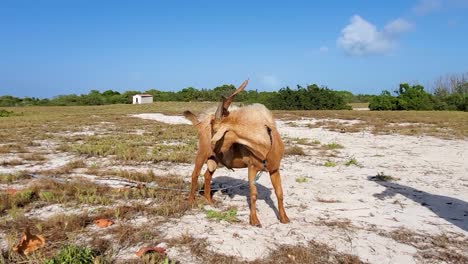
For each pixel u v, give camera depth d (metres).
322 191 8.61
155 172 10.57
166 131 21.95
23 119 33.81
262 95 55.50
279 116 34.00
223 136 5.71
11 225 6.06
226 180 9.66
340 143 17.36
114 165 11.55
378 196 8.27
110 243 5.44
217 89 82.69
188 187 8.67
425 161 12.77
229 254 5.14
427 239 5.86
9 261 4.85
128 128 24.67
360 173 10.73
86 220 6.33
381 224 6.47
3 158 12.63
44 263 4.58
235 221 6.41
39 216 6.61
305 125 26.44
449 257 5.25
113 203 7.41
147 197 7.87
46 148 15.20
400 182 9.65
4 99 80.88
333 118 31.45
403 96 48.06
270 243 5.52
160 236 5.73
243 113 5.76
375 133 21.30
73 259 4.65
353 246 5.51
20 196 7.43
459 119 28.88
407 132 21.31
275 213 6.92
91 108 59.78
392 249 5.46
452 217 6.91
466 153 14.45
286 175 10.34
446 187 9.19
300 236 5.80
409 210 7.29
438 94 62.03
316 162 12.48
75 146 14.89
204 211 6.97
